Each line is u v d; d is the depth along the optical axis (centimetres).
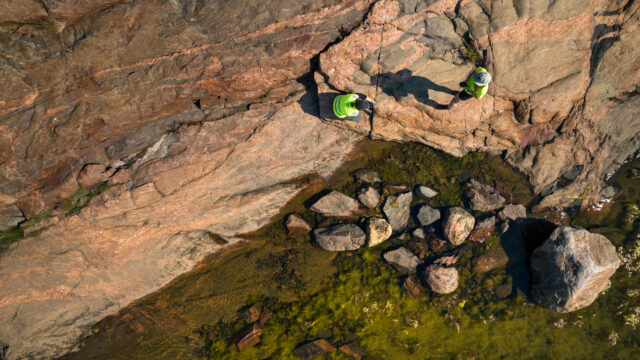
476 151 1003
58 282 911
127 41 823
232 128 945
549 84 869
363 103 820
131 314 967
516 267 976
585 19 826
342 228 985
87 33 809
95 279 931
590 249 891
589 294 897
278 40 838
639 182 993
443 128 938
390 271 990
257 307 984
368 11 820
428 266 959
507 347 955
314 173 1010
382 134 966
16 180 899
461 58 869
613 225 989
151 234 948
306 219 1014
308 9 812
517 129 941
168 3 796
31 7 751
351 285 988
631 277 968
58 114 873
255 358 946
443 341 960
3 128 855
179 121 942
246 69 866
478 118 916
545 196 985
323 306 978
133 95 876
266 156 965
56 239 917
